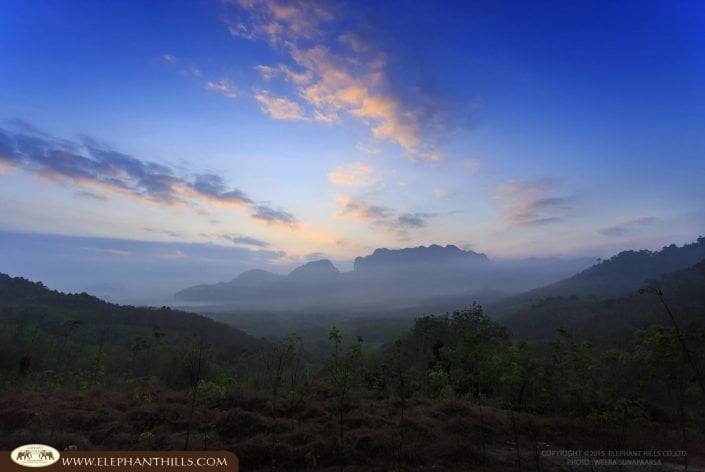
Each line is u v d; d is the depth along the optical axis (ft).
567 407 37.65
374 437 27.81
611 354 29.84
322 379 43.47
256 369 54.34
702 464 26.55
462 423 32.12
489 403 42.68
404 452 26.37
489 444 29.66
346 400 38.09
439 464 25.46
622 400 30.35
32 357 57.31
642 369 28.91
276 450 25.30
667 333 21.36
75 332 114.32
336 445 26.30
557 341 40.01
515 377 31.22
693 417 37.11
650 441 30.55
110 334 125.08
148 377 52.60
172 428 29.78
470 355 35.04
